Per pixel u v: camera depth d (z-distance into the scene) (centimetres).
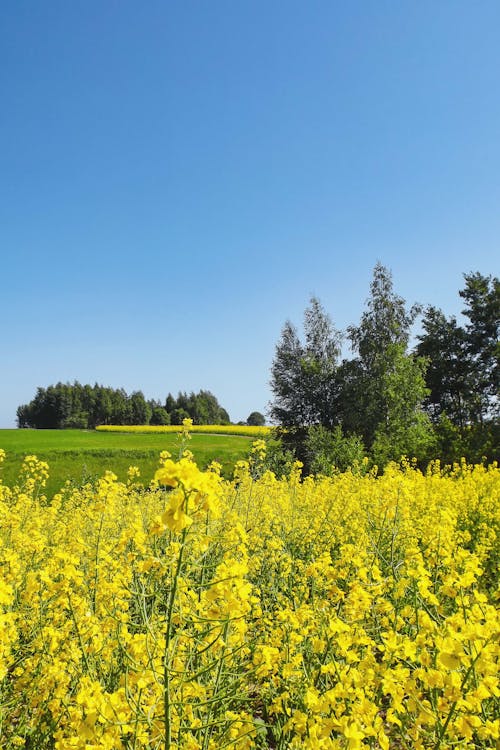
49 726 319
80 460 3075
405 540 694
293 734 321
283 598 502
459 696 233
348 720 239
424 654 257
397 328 3195
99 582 419
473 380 3662
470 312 3800
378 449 2470
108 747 237
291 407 3569
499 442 2695
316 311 3675
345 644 297
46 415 9794
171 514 209
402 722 279
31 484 1070
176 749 245
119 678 336
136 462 3105
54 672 321
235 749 281
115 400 10669
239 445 4269
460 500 1067
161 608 417
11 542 621
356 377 3278
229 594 251
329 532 758
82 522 745
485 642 235
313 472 2189
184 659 316
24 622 424
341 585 516
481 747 274
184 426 490
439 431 2812
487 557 664
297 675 337
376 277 3341
